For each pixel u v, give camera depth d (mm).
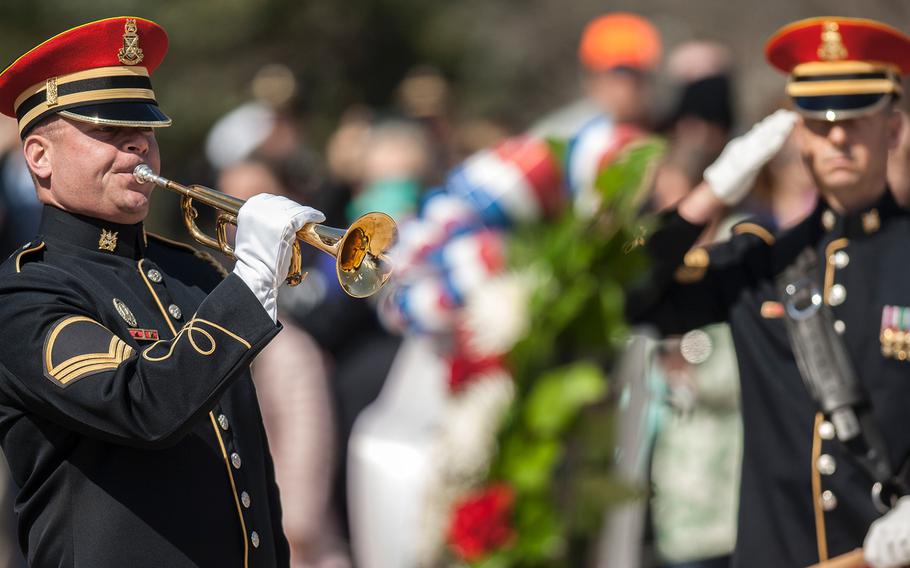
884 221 10969
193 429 8445
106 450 8258
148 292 8648
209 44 39562
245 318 8023
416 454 14250
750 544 11016
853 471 10680
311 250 16906
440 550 11148
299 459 16453
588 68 16391
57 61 8383
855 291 10867
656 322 11523
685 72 16234
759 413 11086
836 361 10773
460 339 10891
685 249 11383
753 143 11391
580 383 10422
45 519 8312
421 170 18812
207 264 9477
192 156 38281
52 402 8008
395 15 40031
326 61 39844
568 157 13047
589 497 10578
